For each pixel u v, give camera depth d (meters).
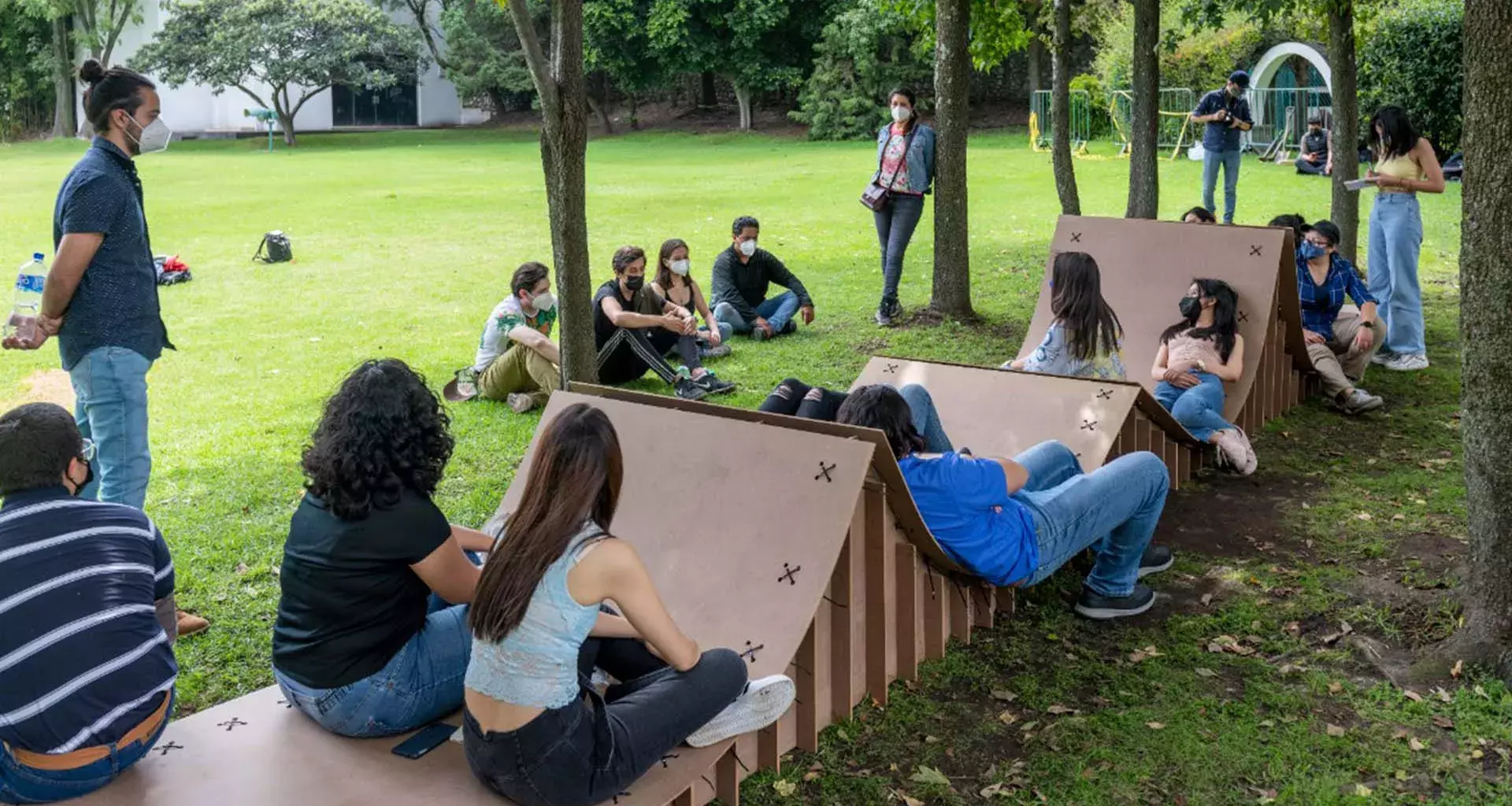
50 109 52.78
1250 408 7.52
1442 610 4.82
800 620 3.90
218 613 5.21
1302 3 11.17
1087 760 3.99
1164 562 5.51
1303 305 8.38
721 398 8.56
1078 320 6.45
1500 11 4.03
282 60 42.56
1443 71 20.75
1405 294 8.97
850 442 4.10
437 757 3.60
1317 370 8.05
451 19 48.53
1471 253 4.26
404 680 3.61
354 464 3.43
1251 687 4.43
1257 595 5.23
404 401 3.48
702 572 4.21
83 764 3.31
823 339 10.31
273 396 8.80
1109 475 4.78
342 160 35.09
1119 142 31.38
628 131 47.75
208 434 7.82
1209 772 3.91
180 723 3.82
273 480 6.91
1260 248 7.55
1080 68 40.81
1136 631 4.93
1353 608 5.02
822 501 4.07
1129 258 8.09
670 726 3.44
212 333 11.05
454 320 11.57
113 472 5.01
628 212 19.52
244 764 3.57
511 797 3.30
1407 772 3.87
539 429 5.17
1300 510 6.24
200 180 27.41
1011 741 4.12
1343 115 11.02
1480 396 4.34
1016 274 12.88
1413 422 7.74
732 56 43.00
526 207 21.06
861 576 4.24
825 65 40.94
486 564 3.26
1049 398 6.06
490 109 56.34
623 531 4.48
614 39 43.50
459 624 3.77
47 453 3.43
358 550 3.45
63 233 4.81
